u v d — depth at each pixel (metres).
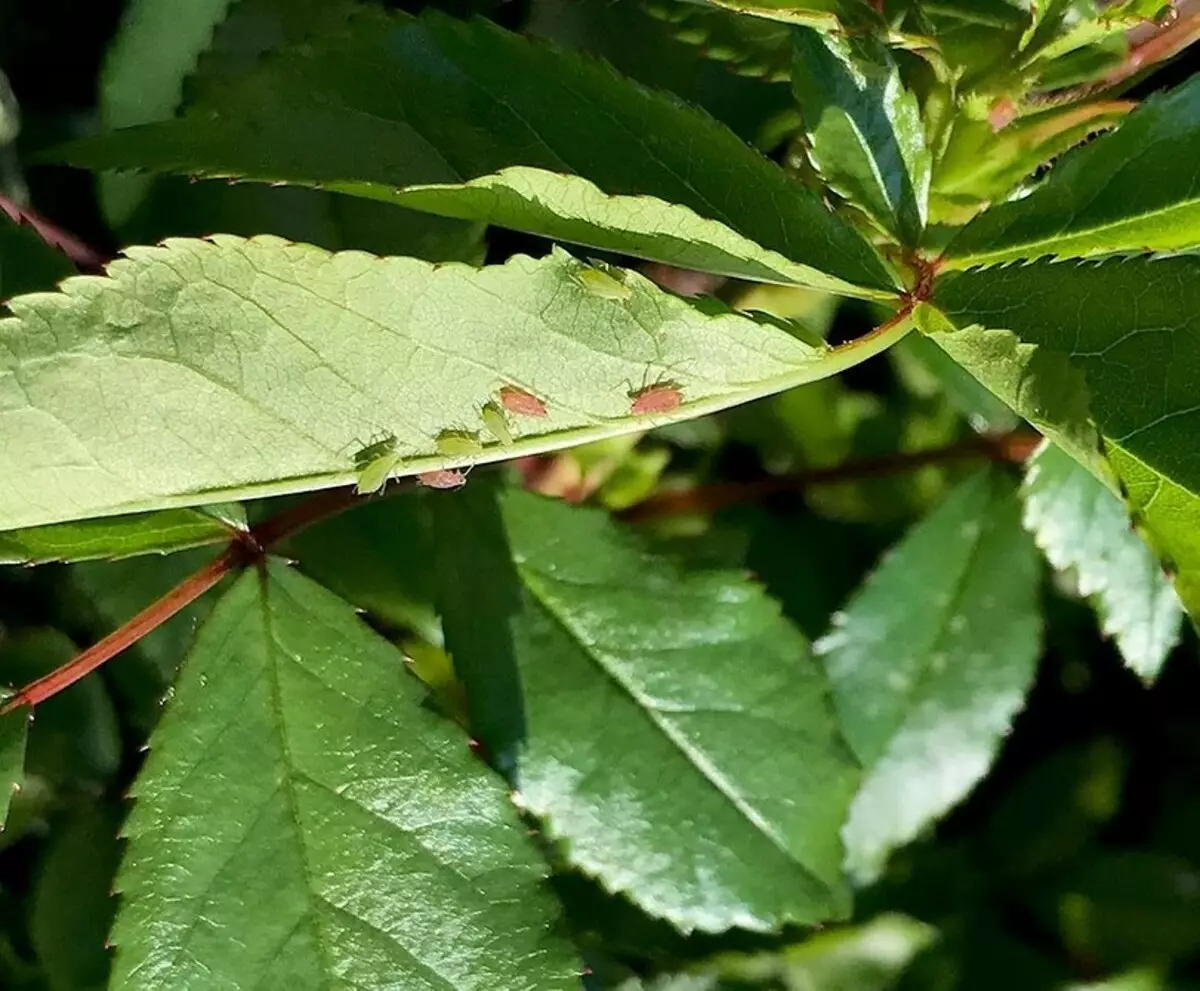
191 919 0.15
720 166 0.15
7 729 0.16
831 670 0.19
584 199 0.14
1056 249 0.15
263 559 0.16
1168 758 0.21
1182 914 0.21
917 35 0.16
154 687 0.18
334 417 0.15
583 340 0.14
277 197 0.18
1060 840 0.21
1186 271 0.14
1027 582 0.19
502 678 0.17
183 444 0.15
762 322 0.14
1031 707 0.22
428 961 0.16
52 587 0.18
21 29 0.19
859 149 0.16
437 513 0.17
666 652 0.17
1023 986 0.21
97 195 0.18
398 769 0.16
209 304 0.14
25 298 0.14
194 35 0.18
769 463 0.21
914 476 0.20
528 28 0.18
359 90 0.16
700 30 0.18
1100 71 0.16
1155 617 0.18
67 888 0.18
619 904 0.19
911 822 0.19
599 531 0.17
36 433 0.15
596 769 0.17
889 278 0.15
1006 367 0.13
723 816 0.17
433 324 0.14
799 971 0.20
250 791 0.16
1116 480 0.13
